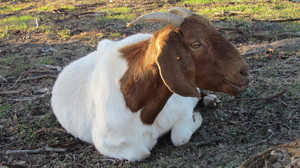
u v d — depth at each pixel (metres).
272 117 2.41
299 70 2.94
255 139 2.24
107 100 2.09
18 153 2.28
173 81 1.84
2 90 2.98
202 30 1.87
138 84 2.01
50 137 2.40
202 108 2.54
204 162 2.08
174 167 2.06
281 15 4.55
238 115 2.46
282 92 2.57
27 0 7.09
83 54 3.65
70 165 2.15
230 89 1.90
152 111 2.04
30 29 4.84
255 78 2.88
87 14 5.47
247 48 3.41
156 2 5.89
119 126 2.08
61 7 6.14
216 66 1.88
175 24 1.87
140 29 4.45
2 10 6.41
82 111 2.27
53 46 4.01
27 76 3.17
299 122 2.36
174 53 1.85
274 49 3.29
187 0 5.85
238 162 2.03
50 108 2.69
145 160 2.11
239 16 4.69
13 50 3.95
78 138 2.34
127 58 2.06
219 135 2.29
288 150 1.70
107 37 4.20
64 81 2.40
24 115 2.64
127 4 5.96
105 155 2.15
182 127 2.18
